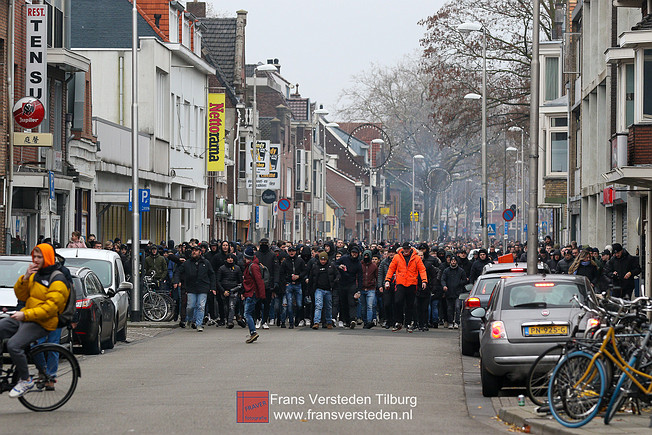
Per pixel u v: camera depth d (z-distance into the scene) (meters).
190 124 89.31
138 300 47.91
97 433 18.25
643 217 55.50
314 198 157.75
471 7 96.19
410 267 45.16
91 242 49.34
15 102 49.81
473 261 55.41
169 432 18.33
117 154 67.69
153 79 75.25
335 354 33.66
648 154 47.12
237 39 112.00
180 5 84.56
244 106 111.88
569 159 83.06
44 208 53.25
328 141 198.88
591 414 19.02
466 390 26.12
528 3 95.19
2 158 47.53
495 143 133.38
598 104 67.31
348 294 46.78
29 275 21.72
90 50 75.00
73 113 59.12
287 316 48.41
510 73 95.75
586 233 75.19
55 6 57.94
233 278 46.00
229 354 33.38
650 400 19.48
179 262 47.34
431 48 97.12
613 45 61.38
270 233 124.94
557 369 19.39
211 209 98.56
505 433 19.20
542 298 25.28
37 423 19.58
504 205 129.00
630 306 19.80
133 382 26.03
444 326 50.22
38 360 21.50
